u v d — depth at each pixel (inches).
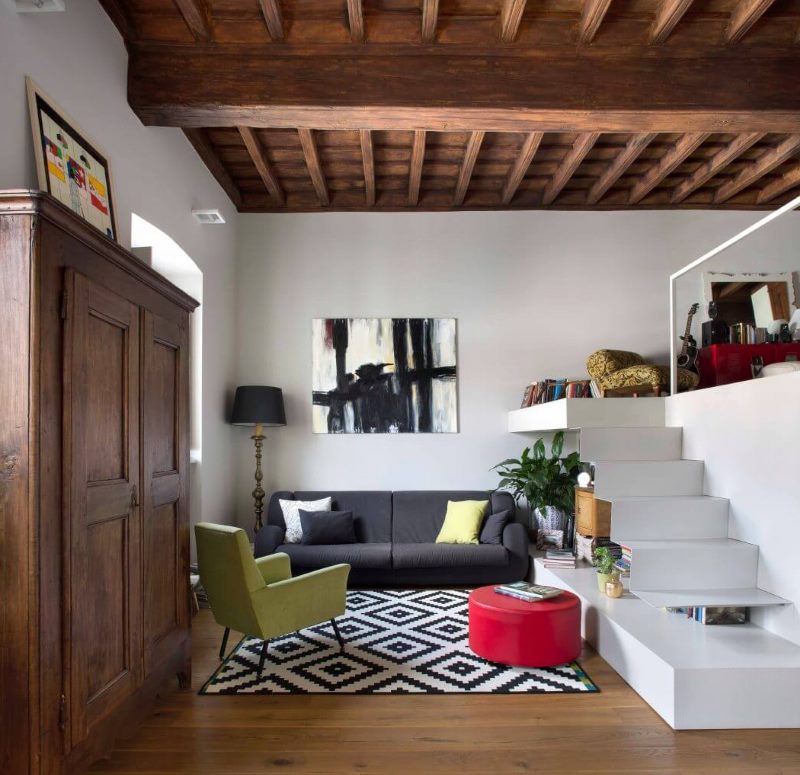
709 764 94.7
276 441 233.1
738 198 239.9
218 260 213.0
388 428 233.9
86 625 84.4
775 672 107.3
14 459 74.9
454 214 239.6
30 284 75.4
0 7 96.2
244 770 94.1
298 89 145.6
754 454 139.1
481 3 139.9
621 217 240.4
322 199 231.8
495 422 235.6
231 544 125.0
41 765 74.3
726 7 140.9
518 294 238.5
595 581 169.3
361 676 128.2
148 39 142.6
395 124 156.2
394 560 191.5
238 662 136.4
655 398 180.7
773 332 193.3
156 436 109.0
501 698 118.0
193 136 182.2
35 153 102.0
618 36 145.3
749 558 137.6
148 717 111.0
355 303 237.5
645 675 117.0
